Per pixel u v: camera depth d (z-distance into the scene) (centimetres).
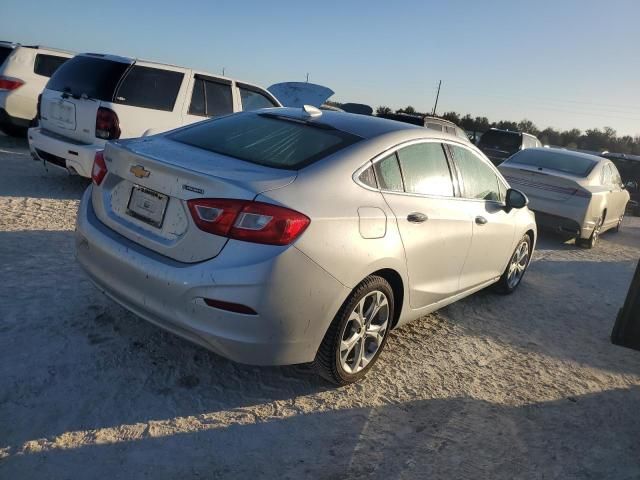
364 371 342
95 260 310
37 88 1031
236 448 268
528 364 415
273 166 306
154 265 278
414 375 367
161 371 321
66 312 370
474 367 395
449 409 332
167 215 286
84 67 684
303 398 319
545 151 984
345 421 303
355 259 299
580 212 855
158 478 241
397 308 362
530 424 329
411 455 282
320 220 282
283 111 392
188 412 289
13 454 241
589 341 484
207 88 751
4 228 531
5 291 388
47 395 283
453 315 489
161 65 700
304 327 286
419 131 389
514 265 557
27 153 984
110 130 650
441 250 382
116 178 322
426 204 367
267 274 264
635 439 331
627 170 1619
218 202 267
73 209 642
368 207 315
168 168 285
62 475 234
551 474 285
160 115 693
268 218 266
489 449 297
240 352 275
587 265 797
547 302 578
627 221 1497
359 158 328
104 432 264
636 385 408
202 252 271
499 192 493
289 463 263
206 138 350
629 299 341
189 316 271
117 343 342
